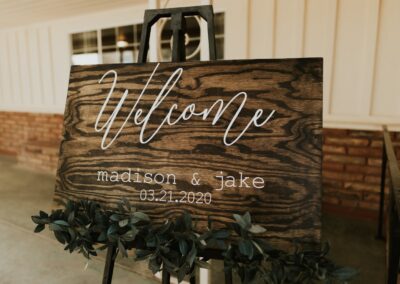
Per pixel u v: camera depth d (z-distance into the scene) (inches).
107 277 40.4
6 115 224.8
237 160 33.5
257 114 33.6
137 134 37.4
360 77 113.3
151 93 37.6
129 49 166.4
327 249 30.0
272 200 32.0
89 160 38.7
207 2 57.4
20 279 82.2
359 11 109.7
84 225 34.8
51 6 156.5
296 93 32.7
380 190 108.5
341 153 122.0
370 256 94.0
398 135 111.5
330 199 127.0
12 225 116.5
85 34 178.9
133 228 32.5
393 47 107.3
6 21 185.9
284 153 32.3
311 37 117.9
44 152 193.2
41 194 153.7
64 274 84.7
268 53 125.5
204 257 33.7
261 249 29.5
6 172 194.5
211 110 35.1
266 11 123.1
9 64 213.5
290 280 29.6
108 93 39.3
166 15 41.8
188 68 36.6
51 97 197.0
